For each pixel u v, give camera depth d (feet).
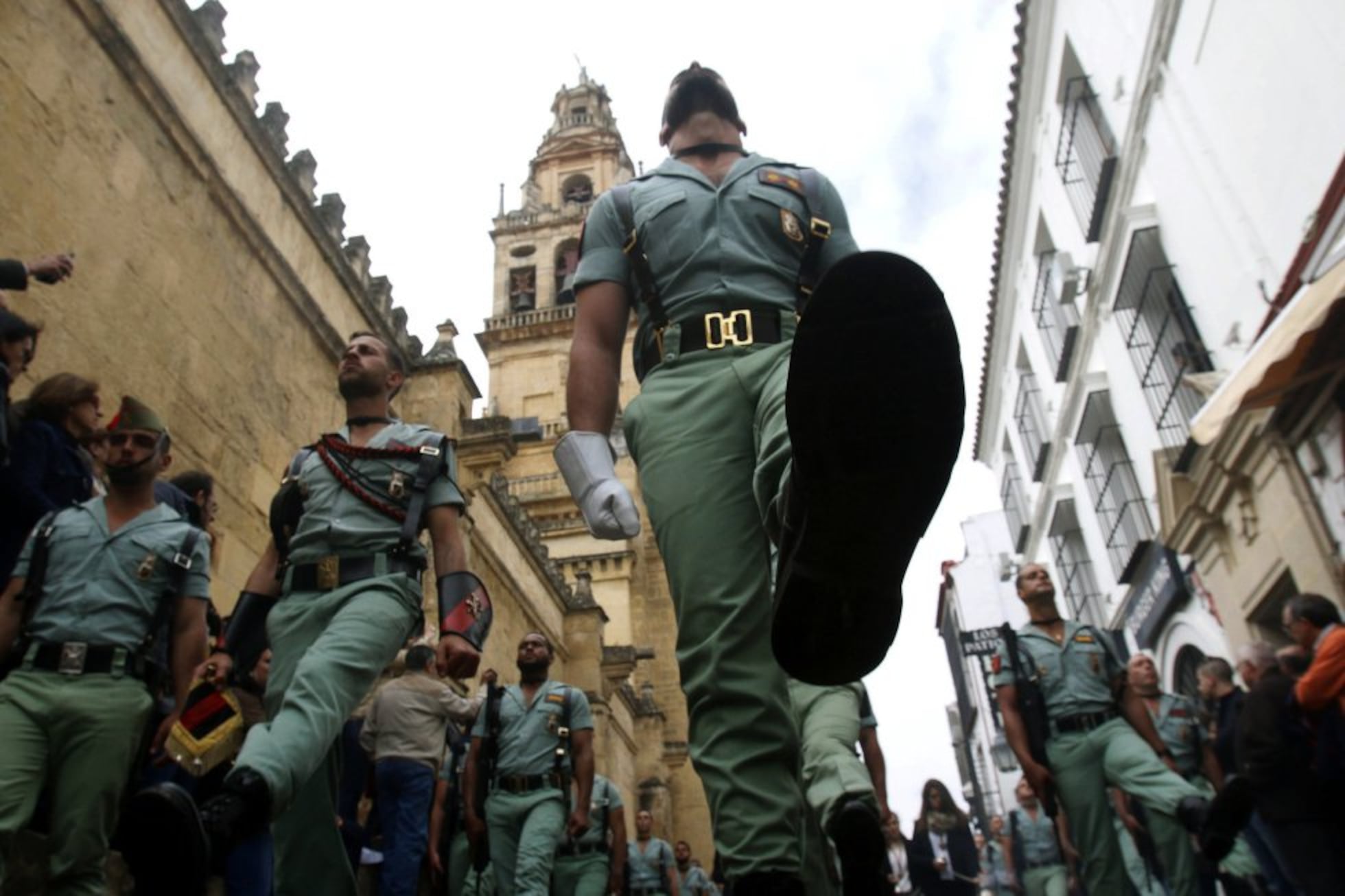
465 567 11.55
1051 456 84.94
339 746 11.31
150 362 32.42
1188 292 51.47
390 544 11.46
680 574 7.20
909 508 4.97
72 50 30.71
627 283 8.85
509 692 23.97
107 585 12.09
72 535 12.38
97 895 11.28
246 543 36.47
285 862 11.06
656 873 40.37
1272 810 17.67
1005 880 45.32
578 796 23.09
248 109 39.96
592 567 119.85
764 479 6.50
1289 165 39.22
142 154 33.50
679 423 7.59
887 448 4.79
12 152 27.86
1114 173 57.72
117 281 31.37
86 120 30.96
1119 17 53.78
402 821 21.90
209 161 36.99
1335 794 17.19
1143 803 17.66
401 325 55.57
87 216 30.48
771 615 7.09
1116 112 56.44
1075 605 83.35
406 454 12.13
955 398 4.68
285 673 10.90
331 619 10.93
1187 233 50.01
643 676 119.65
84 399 16.11
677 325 8.00
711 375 7.66
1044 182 71.36
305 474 12.14
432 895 25.58
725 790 6.70
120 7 32.89
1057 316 74.79
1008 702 18.51
